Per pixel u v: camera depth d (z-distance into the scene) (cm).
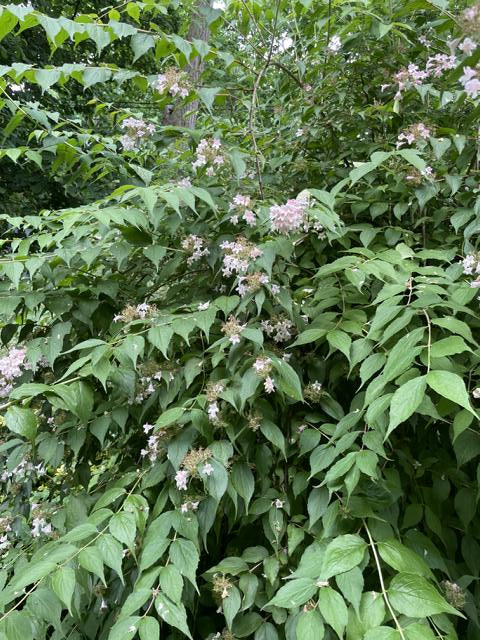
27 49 550
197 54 194
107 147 235
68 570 113
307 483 146
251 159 219
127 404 168
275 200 200
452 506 162
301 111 245
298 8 225
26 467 206
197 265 203
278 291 157
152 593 122
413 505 148
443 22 180
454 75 145
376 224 203
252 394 138
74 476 201
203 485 149
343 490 131
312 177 231
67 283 197
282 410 159
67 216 174
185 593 151
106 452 238
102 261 212
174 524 136
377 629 89
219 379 159
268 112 307
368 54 220
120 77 194
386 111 199
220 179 210
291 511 153
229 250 168
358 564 106
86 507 169
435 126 194
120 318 178
